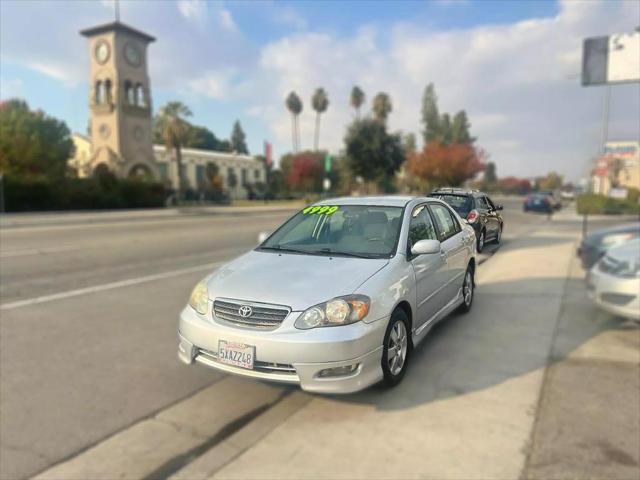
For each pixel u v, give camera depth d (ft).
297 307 10.85
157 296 23.26
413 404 11.71
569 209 79.92
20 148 105.91
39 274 28.60
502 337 16.31
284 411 11.82
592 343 15.62
